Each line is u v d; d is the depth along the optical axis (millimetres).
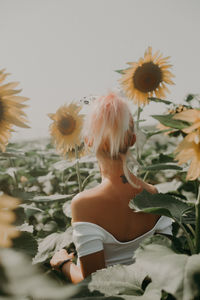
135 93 2967
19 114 1010
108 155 1351
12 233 406
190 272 812
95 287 891
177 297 764
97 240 1262
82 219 1275
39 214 3012
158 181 3854
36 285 258
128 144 1376
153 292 823
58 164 2875
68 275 1482
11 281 252
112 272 941
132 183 1339
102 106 1318
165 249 998
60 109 2643
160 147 5793
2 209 416
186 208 1314
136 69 2943
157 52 2939
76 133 2645
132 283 917
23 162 5203
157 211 1198
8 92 990
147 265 888
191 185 2877
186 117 987
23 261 272
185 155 1017
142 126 2885
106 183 1348
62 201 3293
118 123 1298
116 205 1313
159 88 2971
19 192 1316
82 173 4012
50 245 1854
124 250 1343
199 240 1318
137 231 1357
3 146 1046
